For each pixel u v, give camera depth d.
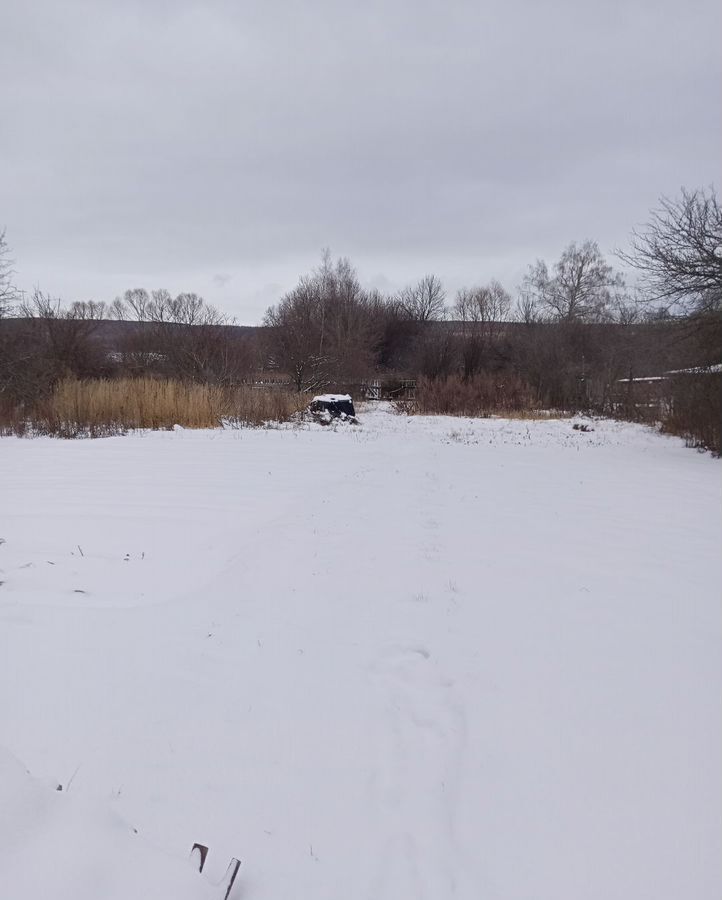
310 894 2.10
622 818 2.47
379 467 10.72
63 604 4.41
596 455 13.12
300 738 2.95
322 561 5.41
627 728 3.06
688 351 14.55
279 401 19.66
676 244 13.08
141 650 3.73
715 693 3.38
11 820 1.82
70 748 2.76
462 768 2.79
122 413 16.61
